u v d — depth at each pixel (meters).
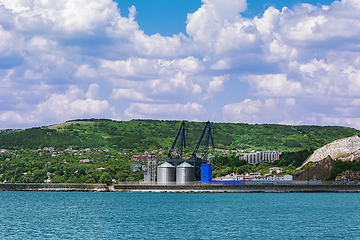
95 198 191.12
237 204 161.00
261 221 115.31
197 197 194.62
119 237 92.62
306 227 105.94
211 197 194.75
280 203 165.75
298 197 196.88
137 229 102.19
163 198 189.12
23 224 110.31
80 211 138.62
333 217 124.00
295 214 130.50
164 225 108.00
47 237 92.81
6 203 168.75
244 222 113.31
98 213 132.75
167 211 137.50
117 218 120.94
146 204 161.12
